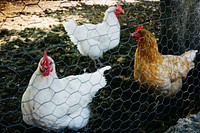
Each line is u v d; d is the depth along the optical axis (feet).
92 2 10.05
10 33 7.47
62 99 3.70
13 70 5.79
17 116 4.36
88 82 4.10
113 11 6.05
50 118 3.61
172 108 4.75
